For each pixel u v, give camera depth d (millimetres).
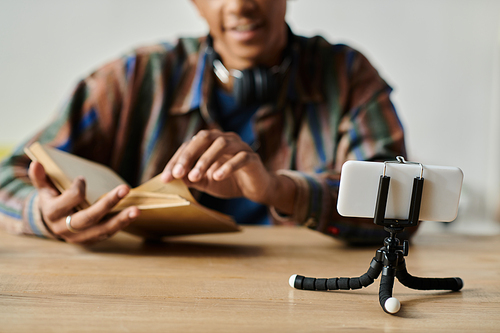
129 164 2037
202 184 1349
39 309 918
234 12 1708
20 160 1674
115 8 5457
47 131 1878
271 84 1890
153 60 2047
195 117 2002
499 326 903
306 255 1349
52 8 5355
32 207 1395
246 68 1914
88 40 5445
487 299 1023
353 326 889
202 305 952
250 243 1502
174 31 5547
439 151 5871
